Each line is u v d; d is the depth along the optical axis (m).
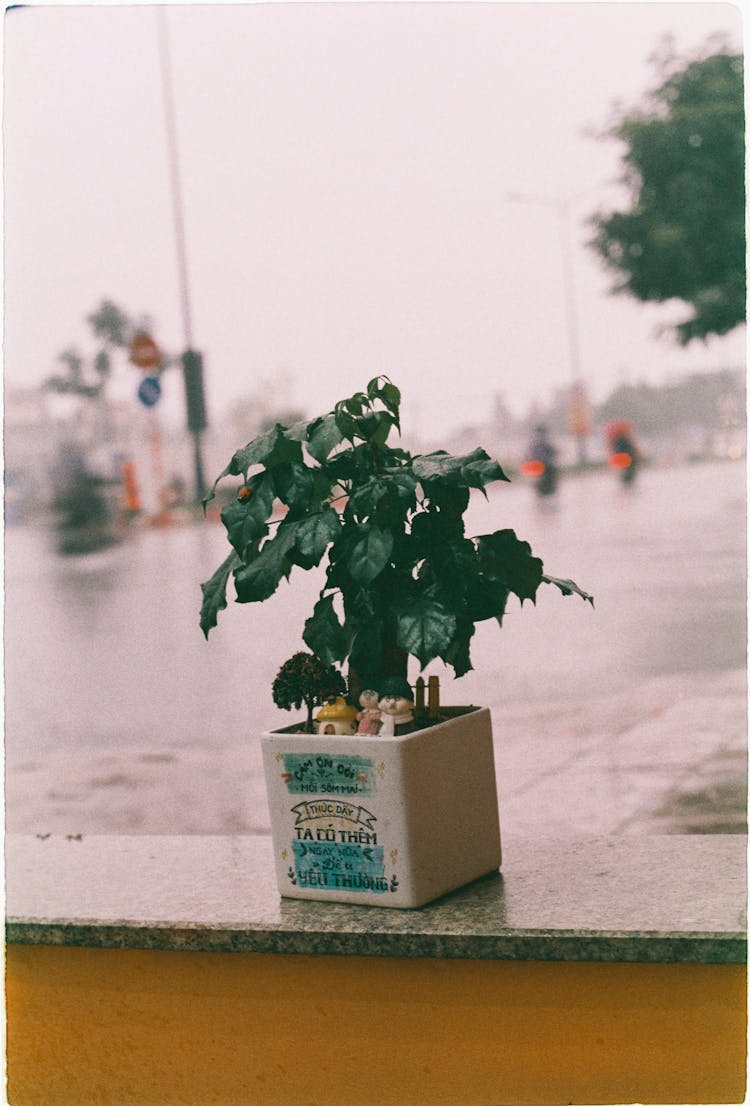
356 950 2.11
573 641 9.96
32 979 2.32
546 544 14.63
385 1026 2.17
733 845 2.54
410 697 2.22
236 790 6.38
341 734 2.25
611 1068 2.11
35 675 10.30
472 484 2.21
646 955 2.03
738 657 8.92
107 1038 2.29
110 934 2.22
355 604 2.31
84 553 19.70
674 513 17.75
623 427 25.58
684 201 18.94
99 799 6.34
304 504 2.28
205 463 27.86
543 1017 2.12
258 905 2.26
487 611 2.39
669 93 18.95
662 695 7.84
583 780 5.89
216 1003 2.24
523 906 2.19
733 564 12.80
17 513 27.23
